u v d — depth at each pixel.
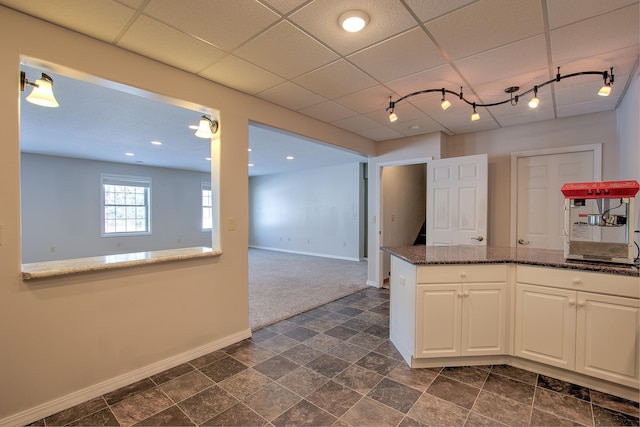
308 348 2.74
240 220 2.90
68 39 1.88
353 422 1.77
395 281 2.81
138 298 2.24
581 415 1.83
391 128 4.14
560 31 1.90
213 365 2.44
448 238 4.11
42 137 4.78
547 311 2.22
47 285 1.85
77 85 2.76
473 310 2.37
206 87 2.61
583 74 2.45
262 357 2.57
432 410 1.87
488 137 4.19
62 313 1.90
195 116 3.68
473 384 2.15
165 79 2.34
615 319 1.99
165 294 2.39
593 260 2.21
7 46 1.68
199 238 9.12
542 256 2.49
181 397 2.02
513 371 2.33
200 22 1.82
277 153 6.29
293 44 2.06
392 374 2.29
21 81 1.75
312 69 2.42
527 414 1.84
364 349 2.72
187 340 2.52
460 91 2.85
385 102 3.16
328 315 3.63
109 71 2.05
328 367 2.40
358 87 2.78
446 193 4.14
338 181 8.20
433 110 3.40
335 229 8.29
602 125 3.41
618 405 1.92
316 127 3.75
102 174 7.22
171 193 8.50
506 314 2.38
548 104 3.19
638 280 1.92
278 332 3.11
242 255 2.93
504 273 2.37
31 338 1.79
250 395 2.04
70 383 1.93
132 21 1.81
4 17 1.67
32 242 6.33
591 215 2.23
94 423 1.78
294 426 1.74
